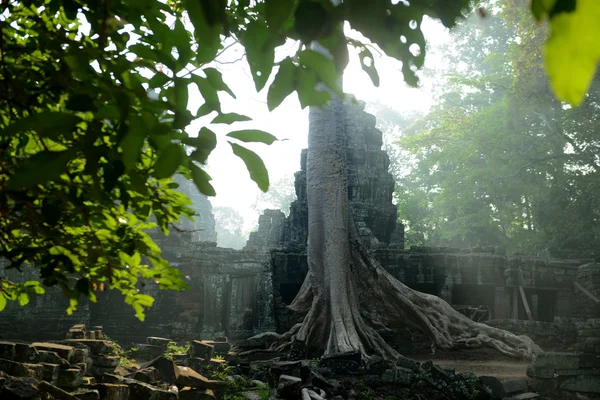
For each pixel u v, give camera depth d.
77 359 12.91
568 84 0.69
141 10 2.86
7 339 32.69
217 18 1.45
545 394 19.70
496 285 36.25
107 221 3.81
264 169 2.48
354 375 21.23
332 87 2.06
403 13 1.49
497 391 19.41
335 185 26.75
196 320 34.47
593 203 41.09
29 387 7.75
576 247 41.59
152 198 3.58
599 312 34.38
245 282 34.72
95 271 3.96
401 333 27.97
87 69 2.90
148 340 24.42
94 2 2.90
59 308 34.41
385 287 27.45
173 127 2.50
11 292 4.56
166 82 2.72
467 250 37.06
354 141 44.94
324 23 1.39
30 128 2.20
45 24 3.61
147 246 3.90
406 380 19.78
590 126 39.16
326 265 25.98
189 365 19.86
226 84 2.57
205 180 2.52
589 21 0.68
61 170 2.08
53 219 3.20
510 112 45.31
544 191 46.00
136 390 12.79
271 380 19.31
